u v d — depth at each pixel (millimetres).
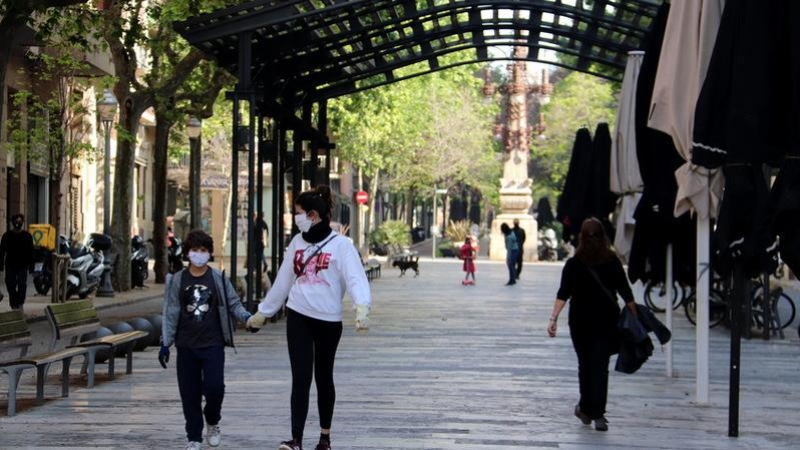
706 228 20844
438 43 45688
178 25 31516
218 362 15609
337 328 15227
